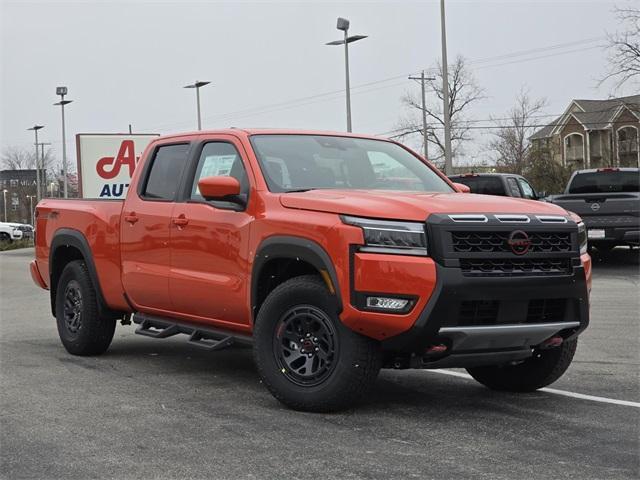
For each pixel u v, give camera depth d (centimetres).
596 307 1195
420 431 522
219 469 445
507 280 535
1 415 569
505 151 7625
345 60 3534
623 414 570
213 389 654
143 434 517
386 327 527
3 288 1717
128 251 747
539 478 428
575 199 1761
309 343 564
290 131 691
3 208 12088
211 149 693
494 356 557
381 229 531
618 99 4944
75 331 823
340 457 465
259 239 600
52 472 444
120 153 2602
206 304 659
